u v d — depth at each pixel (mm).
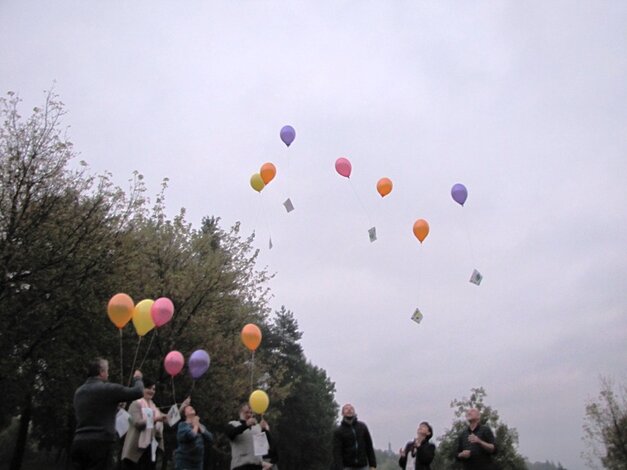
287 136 16094
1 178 21203
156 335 25625
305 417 61594
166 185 28922
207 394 26375
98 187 23484
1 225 20734
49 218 21672
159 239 27469
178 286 26188
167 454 30328
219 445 32812
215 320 27562
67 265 21203
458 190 14906
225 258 28625
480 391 45031
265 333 59438
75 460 6699
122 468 8898
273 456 10617
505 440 43000
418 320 14484
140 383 7398
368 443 10805
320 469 63938
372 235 15398
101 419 6832
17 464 25438
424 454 10609
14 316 20047
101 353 23719
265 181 15883
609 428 41031
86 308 21734
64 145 22391
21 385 20531
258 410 10367
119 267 23234
